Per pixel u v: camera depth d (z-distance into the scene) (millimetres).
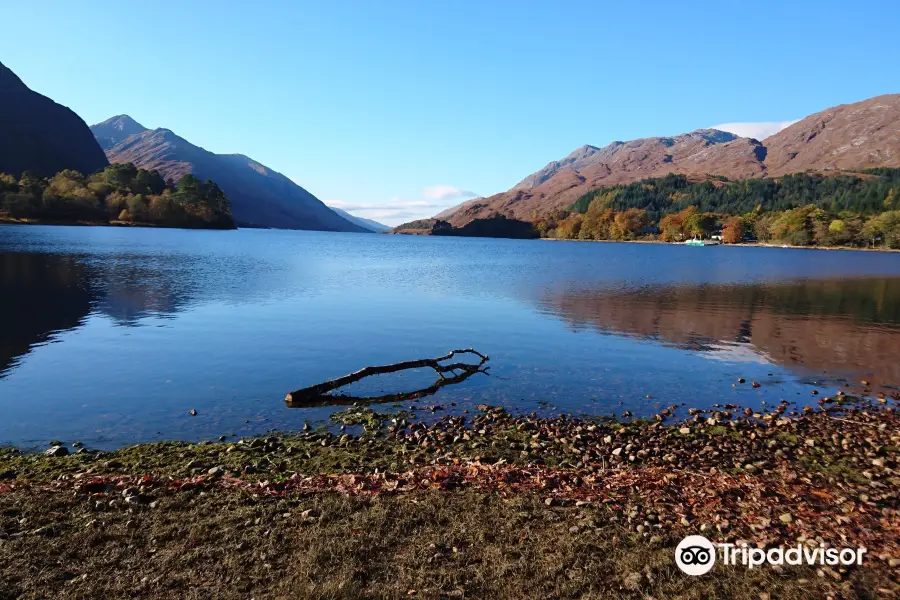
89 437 14219
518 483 11180
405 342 27688
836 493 11141
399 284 56094
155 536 8500
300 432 15070
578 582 7555
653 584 7570
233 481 10969
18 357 22672
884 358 26203
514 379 21484
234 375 20781
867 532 9328
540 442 14383
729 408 18359
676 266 100375
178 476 11391
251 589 7172
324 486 10734
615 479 11625
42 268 58375
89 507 9516
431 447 13773
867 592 7547
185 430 14945
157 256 83812
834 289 59688
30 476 11406
